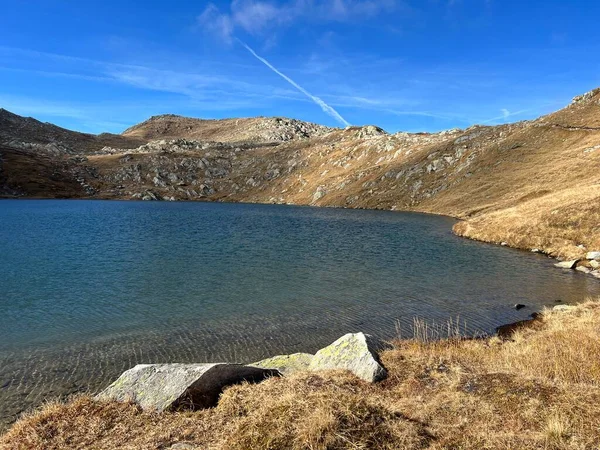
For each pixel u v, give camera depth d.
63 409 10.68
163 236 62.59
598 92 129.88
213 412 10.22
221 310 26.27
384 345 16.73
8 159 180.75
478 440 7.92
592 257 39.59
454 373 11.91
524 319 24.22
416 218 95.12
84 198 173.50
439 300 28.55
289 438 7.52
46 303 27.55
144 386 11.26
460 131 173.25
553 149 104.75
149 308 26.56
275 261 42.91
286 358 15.17
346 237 62.28
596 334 15.79
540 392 9.81
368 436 7.68
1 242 53.91
